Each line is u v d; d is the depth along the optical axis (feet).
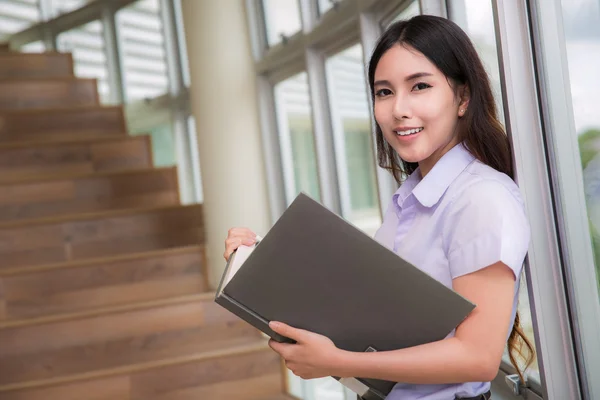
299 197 3.16
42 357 9.57
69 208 11.86
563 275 4.40
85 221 11.29
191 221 12.00
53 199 11.77
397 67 3.50
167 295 10.97
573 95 4.33
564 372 4.39
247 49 11.19
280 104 11.25
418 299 3.16
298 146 10.92
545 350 4.39
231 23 11.10
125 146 12.86
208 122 11.16
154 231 11.71
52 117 13.06
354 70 8.99
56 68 14.42
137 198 12.33
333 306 3.29
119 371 9.36
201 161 11.37
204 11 11.07
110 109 13.47
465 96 3.61
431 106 3.46
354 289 3.23
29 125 12.89
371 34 7.88
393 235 3.92
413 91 3.51
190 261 11.12
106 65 15.35
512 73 4.32
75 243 11.22
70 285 10.52
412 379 3.14
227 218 11.11
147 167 13.00
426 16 3.55
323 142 9.81
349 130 9.46
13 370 9.45
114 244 11.46
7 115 12.73
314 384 10.43
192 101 11.43
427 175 3.55
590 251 4.38
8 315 10.18
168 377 9.55
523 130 4.33
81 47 15.85
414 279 3.14
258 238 4.41
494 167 3.67
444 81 3.50
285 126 11.22
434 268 3.44
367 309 3.26
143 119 14.92
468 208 3.27
